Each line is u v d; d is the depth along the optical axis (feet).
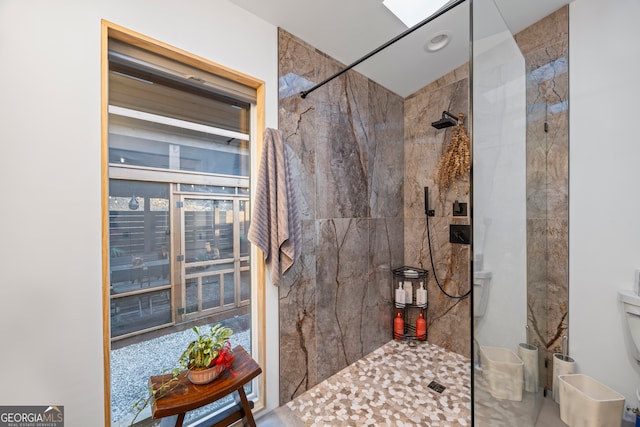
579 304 4.54
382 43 5.28
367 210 6.43
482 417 2.96
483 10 3.12
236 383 3.42
